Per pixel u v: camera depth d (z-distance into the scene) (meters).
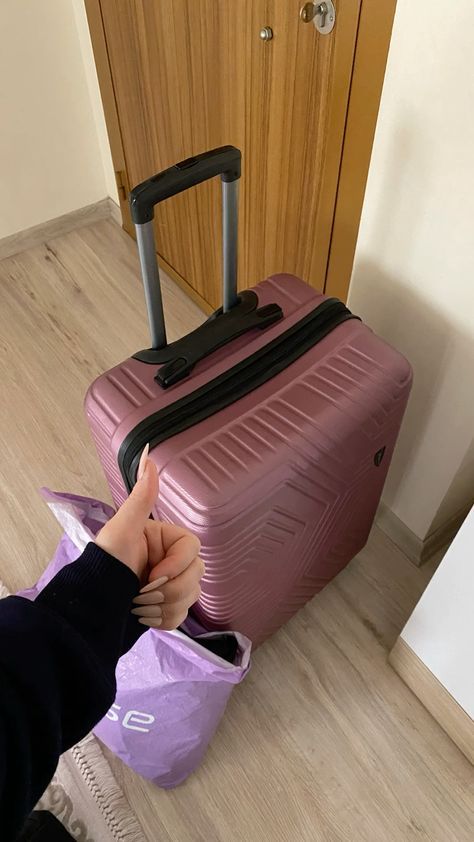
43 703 0.40
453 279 0.92
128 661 0.96
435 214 0.88
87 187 1.99
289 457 0.81
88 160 1.94
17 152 1.80
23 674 0.39
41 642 0.41
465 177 0.82
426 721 1.15
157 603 0.48
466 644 0.96
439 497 1.19
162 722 0.98
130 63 1.46
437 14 0.73
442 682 1.08
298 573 1.06
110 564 0.44
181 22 1.21
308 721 1.15
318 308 0.96
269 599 1.04
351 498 1.02
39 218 1.96
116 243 2.00
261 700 1.17
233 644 1.02
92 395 0.89
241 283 1.54
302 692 1.18
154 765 1.04
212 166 0.81
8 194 1.86
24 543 1.38
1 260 1.96
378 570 1.33
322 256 1.22
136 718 0.98
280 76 1.07
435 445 1.12
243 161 1.29
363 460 0.95
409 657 1.12
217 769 1.11
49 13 1.61
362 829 1.06
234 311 0.95
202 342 0.90
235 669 0.90
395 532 1.35
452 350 0.99
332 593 1.30
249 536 0.83
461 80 0.75
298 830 1.06
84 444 1.53
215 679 0.91
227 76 1.19
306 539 0.98
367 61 0.88
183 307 1.80
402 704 1.17
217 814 1.07
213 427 0.84
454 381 1.01
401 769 1.11
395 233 0.96
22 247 1.98
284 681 1.20
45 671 0.40
